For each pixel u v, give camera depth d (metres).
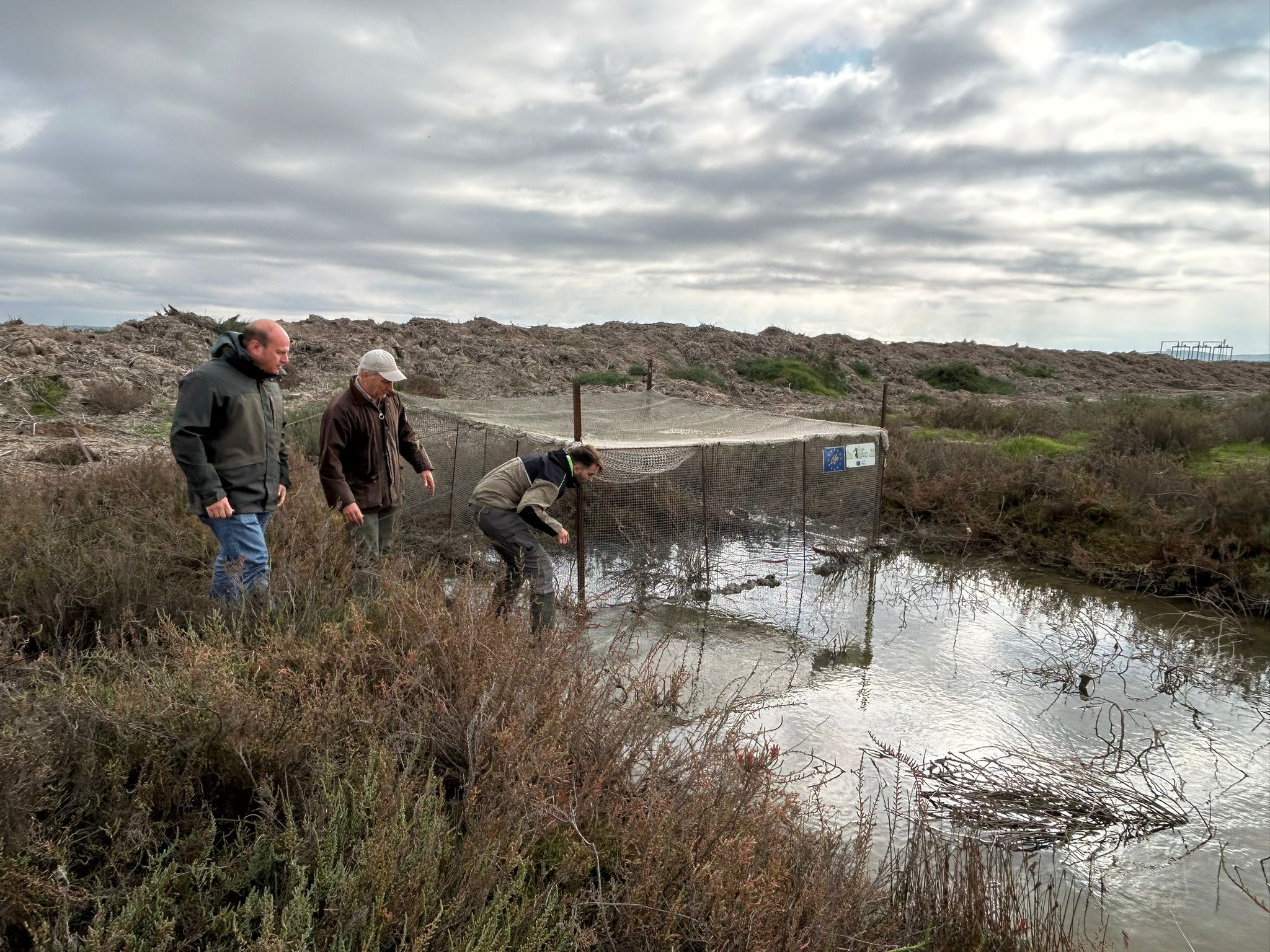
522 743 2.78
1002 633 6.09
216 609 3.71
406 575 4.95
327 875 2.02
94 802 2.30
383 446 5.14
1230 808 3.84
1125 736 4.48
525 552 4.99
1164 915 3.12
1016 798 3.75
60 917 1.84
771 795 2.94
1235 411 12.41
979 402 15.88
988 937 2.63
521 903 2.22
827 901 2.39
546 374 20.34
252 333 4.09
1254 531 7.23
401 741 2.88
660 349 27.17
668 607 6.34
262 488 4.22
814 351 29.22
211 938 1.99
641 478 6.77
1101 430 11.35
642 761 3.23
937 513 9.23
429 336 22.53
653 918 2.29
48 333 14.59
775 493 7.78
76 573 4.00
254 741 2.57
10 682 2.94
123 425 10.48
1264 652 5.84
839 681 5.10
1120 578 7.39
